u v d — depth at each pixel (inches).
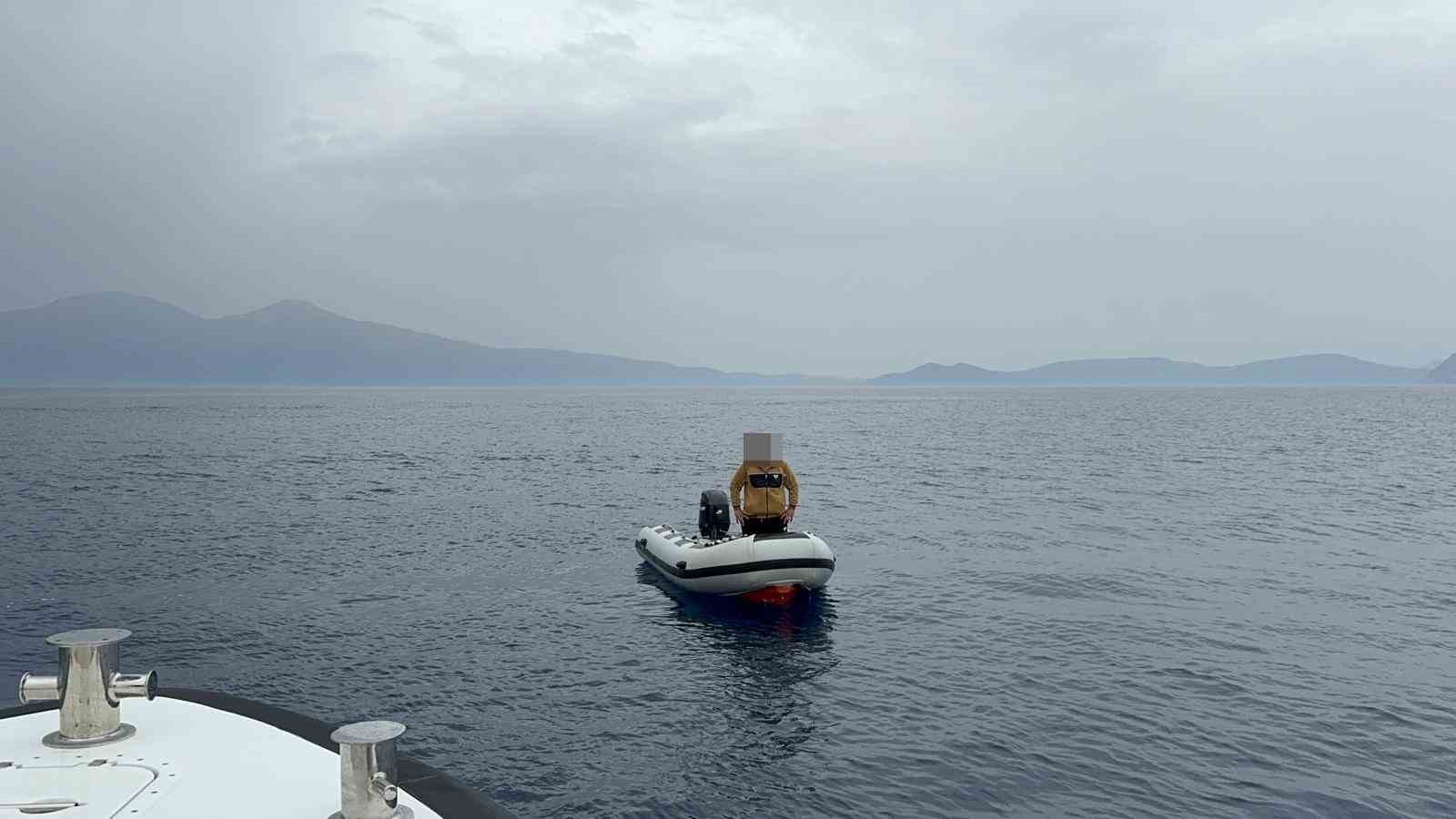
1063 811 319.6
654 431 3353.8
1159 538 960.3
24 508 1166.3
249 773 126.9
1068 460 2073.1
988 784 342.0
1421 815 314.0
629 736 392.8
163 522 1045.8
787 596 639.1
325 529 1005.2
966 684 462.0
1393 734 389.4
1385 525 1056.8
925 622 595.5
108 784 122.3
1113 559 834.2
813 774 352.2
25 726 144.3
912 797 331.6
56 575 738.2
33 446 2396.7
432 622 591.5
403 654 515.2
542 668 490.9
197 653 513.7
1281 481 1574.8
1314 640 545.6
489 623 587.5
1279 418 4645.7
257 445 2475.4
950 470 1792.6
